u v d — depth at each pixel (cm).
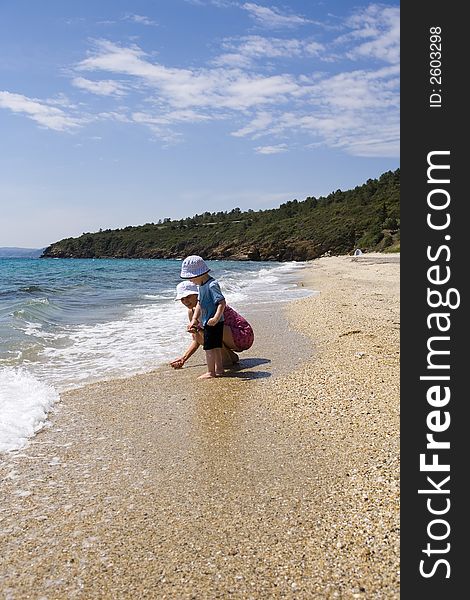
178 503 355
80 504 355
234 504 353
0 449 446
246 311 1344
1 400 558
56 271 4412
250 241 10369
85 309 1501
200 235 12350
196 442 462
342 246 8725
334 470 402
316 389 608
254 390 617
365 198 10469
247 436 475
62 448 452
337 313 1220
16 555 297
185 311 1455
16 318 1199
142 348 916
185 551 300
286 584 271
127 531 321
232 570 283
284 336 961
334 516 335
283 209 12688
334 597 261
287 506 349
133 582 274
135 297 1936
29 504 355
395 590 266
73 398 601
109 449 449
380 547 300
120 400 590
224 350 734
